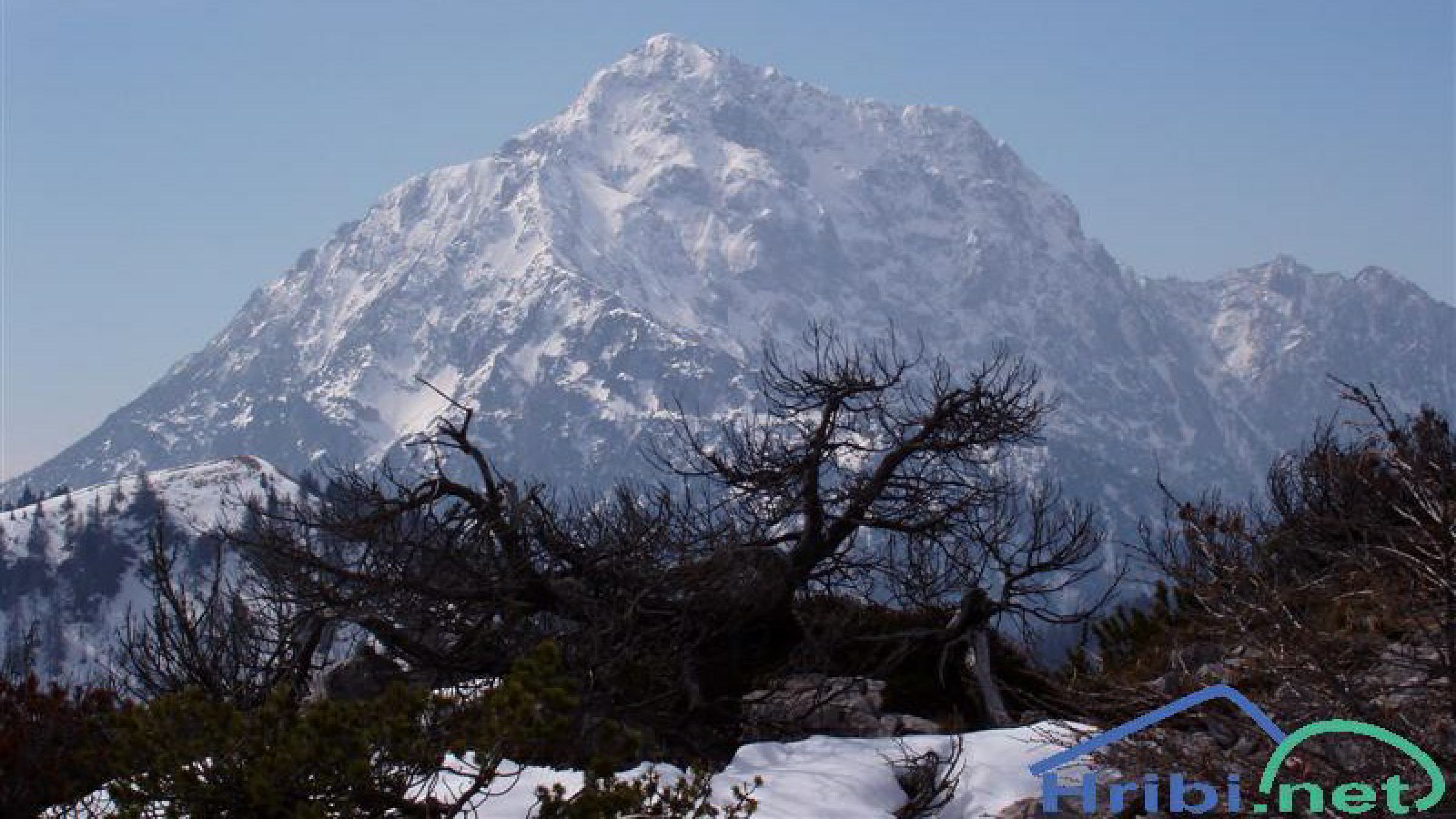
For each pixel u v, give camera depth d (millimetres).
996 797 12445
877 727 19781
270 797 10469
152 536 20984
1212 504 12688
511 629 21891
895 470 26719
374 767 10914
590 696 19094
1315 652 10781
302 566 21391
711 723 20734
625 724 19391
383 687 21469
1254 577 11391
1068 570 24719
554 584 22297
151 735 10992
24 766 14562
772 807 12484
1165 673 14406
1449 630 10633
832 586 26359
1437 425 12242
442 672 21500
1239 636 11766
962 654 23797
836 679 21953
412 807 11219
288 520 21984
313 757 10625
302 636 20906
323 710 10805
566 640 20375
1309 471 15172
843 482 26078
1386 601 11367
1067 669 20078
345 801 10711
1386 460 11781
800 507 25609
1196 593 11586
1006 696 22141
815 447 25609
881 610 26234
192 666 19453
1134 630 19156
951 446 26141
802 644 22516
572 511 23719
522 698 11094
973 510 25797
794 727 20141
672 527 23375
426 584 21500
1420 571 11039
